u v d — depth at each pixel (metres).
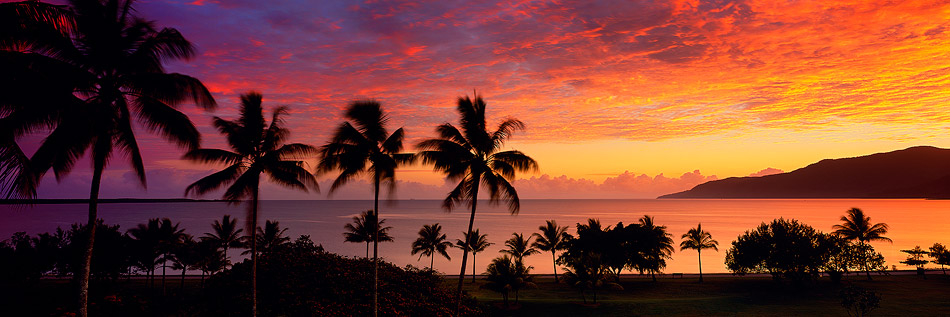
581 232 69.44
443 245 80.06
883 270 66.88
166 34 18.64
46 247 47.06
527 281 47.47
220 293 33.31
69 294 41.28
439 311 34.56
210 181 26.56
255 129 27.75
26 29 13.68
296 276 34.88
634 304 47.31
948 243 152.75
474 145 30.66
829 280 64.38
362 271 38.12
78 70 16.44
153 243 52.41
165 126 18.73
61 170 17.11
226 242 60.94
